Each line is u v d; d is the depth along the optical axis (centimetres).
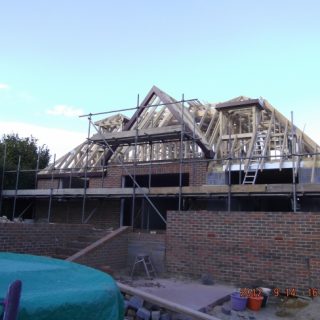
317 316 727
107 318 302
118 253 1140
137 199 1608
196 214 1076
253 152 1438
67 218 1720
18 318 251
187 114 1642
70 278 342
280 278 932
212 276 1017
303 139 1430
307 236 920
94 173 1691
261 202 1458
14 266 372
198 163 1471
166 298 790
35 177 1888
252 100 1552
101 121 2006
